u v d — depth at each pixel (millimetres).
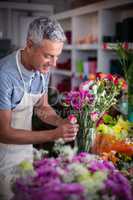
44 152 1781
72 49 5176
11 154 2006
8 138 1762
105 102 1997
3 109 1795
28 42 1751
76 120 1909
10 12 6383
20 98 1957
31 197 1202
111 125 2354
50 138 1729
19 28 6609
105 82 2051
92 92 1966
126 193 1235
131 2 3498
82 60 5051
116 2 3789
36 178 1270
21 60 1909
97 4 4273
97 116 1975
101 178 1253
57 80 6164
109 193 1233
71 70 5316
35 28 1686
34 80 2004
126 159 2018
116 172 1392
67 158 1414
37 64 1769
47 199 1149
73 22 5141
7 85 1847
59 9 6781
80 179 1235
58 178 1253
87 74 4621
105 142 2082
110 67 4082
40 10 6578
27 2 6727
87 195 1192
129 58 2807
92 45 4469
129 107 2701
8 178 1950
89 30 5199
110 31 4254
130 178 1618
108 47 3781
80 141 1962
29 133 1745
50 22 1688
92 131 1961
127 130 2371
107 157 1943
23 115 2016
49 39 1655
